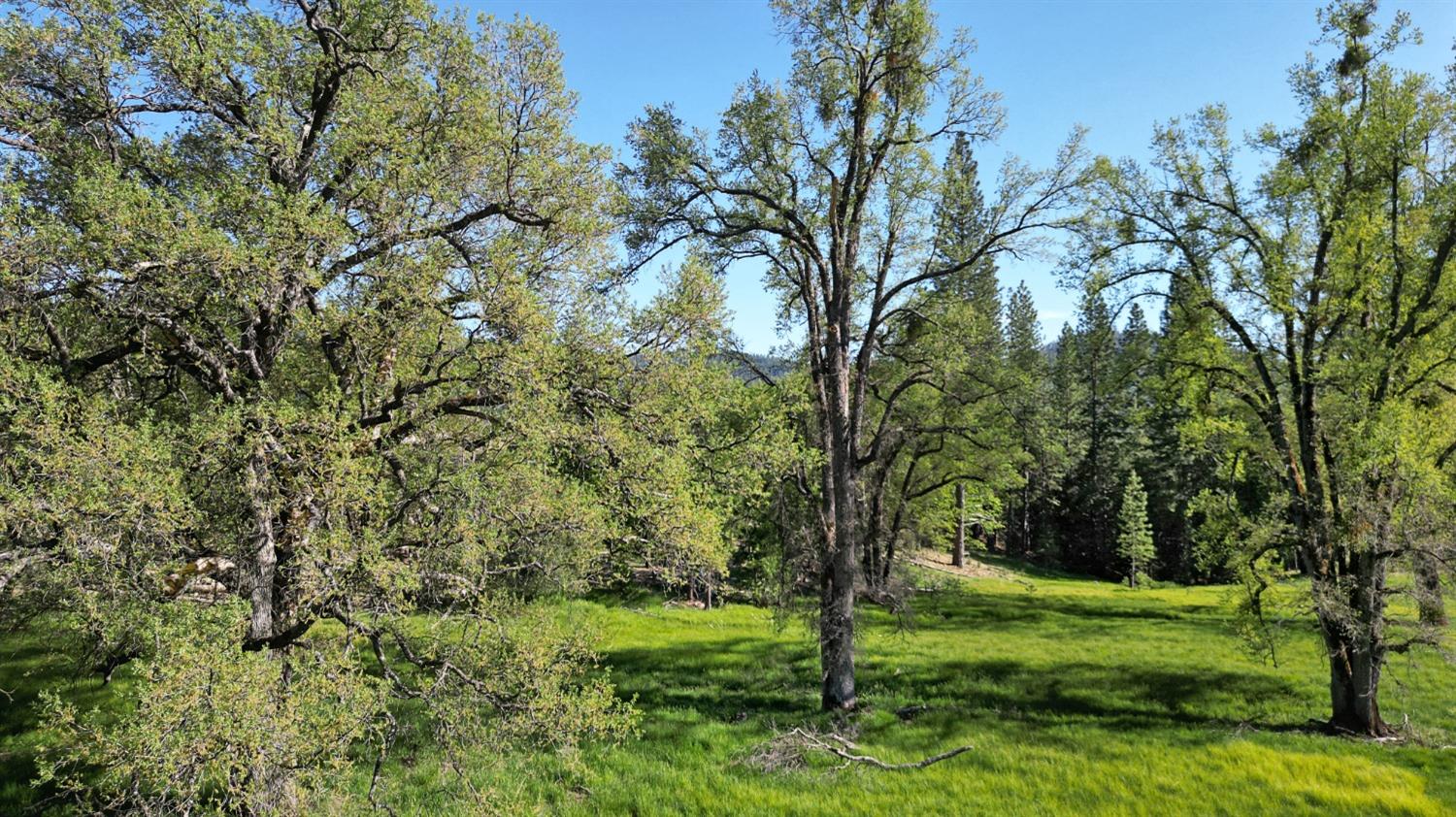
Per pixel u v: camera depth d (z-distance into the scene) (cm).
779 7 1502
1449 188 1403
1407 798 1155
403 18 961
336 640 812
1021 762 1355
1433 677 2070
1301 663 2270
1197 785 1230
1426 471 1327
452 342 854
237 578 805
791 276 1697
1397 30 1435
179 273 690
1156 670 2188
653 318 954
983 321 1841
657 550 980
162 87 857
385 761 1242
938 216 1659
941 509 3052
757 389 1326
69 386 711
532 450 835
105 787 723
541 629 897
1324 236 1521
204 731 574
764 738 1486
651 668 2159
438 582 890
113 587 630
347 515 774
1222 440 1781
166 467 659
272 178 870
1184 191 1636
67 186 780
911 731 1564
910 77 1534
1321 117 1488
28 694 1411
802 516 1677
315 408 827
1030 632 2922
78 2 764
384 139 819
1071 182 1469
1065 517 6288
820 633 1695
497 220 1049
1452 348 1420
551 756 1345
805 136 1598
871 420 2198
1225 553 1592
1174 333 1684
